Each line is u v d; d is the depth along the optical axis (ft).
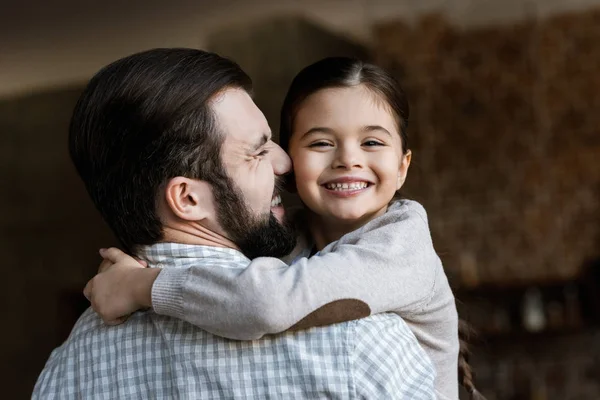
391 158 5.88
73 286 20.52
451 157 20.21
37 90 20.56
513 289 19.81
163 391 4.28
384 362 4.22
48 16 17.90
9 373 20.63
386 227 4.81
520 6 19.57
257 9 18.24
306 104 5.92
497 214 19.98
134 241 4.64
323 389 4.13
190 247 4.57
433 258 4.93
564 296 19.58
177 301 4.23
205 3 17.74
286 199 10.28
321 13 19.20
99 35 18.67
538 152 19.88
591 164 19.62
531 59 19.67
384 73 5.99
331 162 5.84
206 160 4.52
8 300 20.76
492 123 20.03
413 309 4.78
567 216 19.74
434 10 19.66
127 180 4.53
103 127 4.54
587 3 19.31
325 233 6.10
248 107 4.68
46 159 20.65
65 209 20.52
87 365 4.49
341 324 4.24
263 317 4.05
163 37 18.80
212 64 4.59
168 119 4.42
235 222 4.63
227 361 4.21
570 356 18.80
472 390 6.79
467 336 7.07
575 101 19.66
